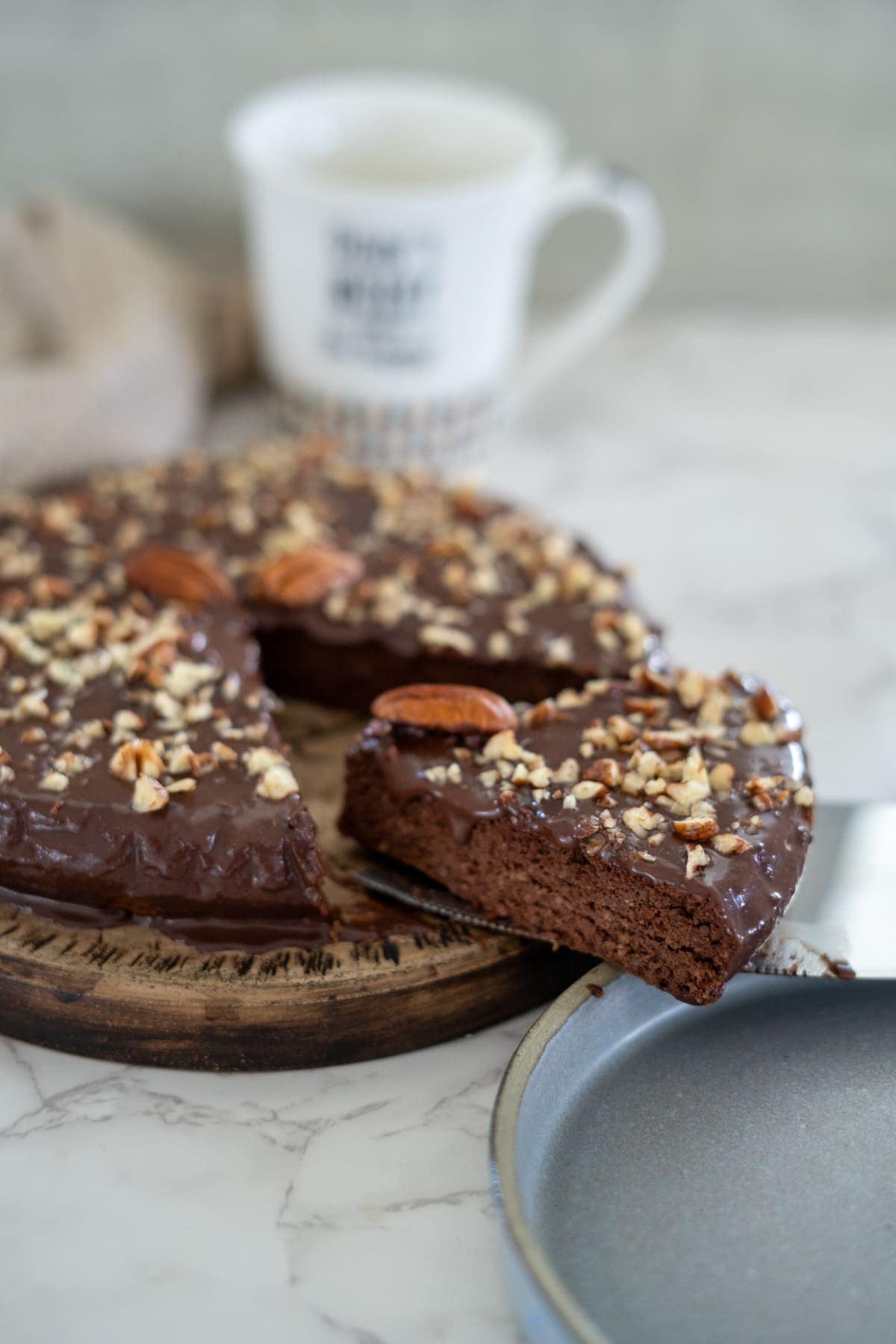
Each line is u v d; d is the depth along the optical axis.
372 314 0.56
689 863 0.41
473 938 0.43
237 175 0.65
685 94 0.65
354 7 0.62
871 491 0.62
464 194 0.55
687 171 0.67
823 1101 0.41
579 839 0.42
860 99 0.66
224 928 0.43
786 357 0.69
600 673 0.48
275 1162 0.40
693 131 0.66
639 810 0.42
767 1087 0.41
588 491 0.61
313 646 0.50
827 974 0.42
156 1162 0.40
